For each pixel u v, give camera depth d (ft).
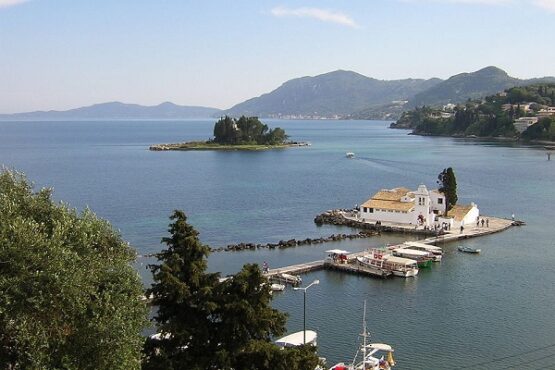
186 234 152.05
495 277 338.95
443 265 370.12
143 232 479.00
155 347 146.10
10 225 119.85
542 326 256.93
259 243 443.73
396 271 344.08
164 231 482.69
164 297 146.72
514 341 240.32
